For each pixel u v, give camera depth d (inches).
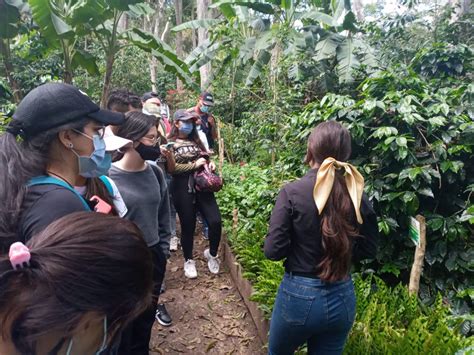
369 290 96.5
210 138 193.9
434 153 104.3
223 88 301.7
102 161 50.2
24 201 41.3
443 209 110.5
